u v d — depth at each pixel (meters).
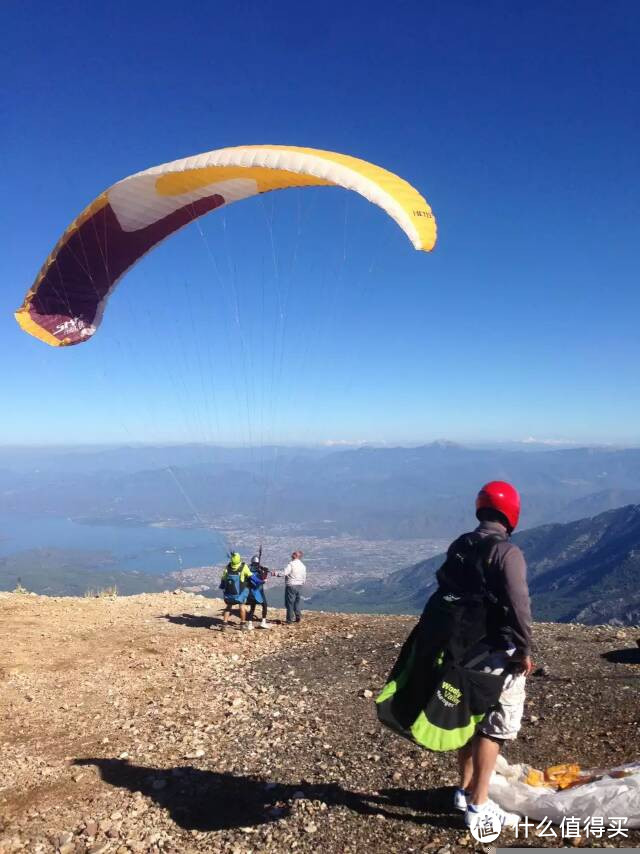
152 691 8.04
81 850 4.17
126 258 10.54
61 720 7.03
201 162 8.37
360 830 3.90
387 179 8.06
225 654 9.86
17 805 4.91
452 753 4.93
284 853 3.77
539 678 6.94
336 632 11.05
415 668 3.54
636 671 6.77
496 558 3.40
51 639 10.66
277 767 5.17
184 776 5.19
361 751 5.31
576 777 4.05
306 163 7.97
